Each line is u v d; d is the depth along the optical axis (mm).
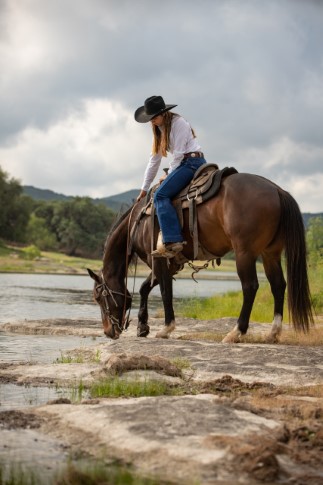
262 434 5004
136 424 5137
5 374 8055
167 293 11117
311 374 7910
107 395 6781
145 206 11180
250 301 10203
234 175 10211
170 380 7508
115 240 11727
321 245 27734
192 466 4352
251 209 9812
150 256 11172
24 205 146250
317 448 4910
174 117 10844
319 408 5809
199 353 9203
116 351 9547
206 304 22688
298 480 4246
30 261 108562
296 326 9898
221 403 5875
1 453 4762
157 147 11250
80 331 13766
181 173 10656
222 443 4641
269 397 6652
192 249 10695
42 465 4512
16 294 32719
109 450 4750
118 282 11711
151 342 10172
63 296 31562
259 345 10016
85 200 185125
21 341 12320
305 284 9898
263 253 10531
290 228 9945
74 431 5219
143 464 4473
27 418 5664
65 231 174125
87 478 4180
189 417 5285
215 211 10164
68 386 7363
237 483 4141
